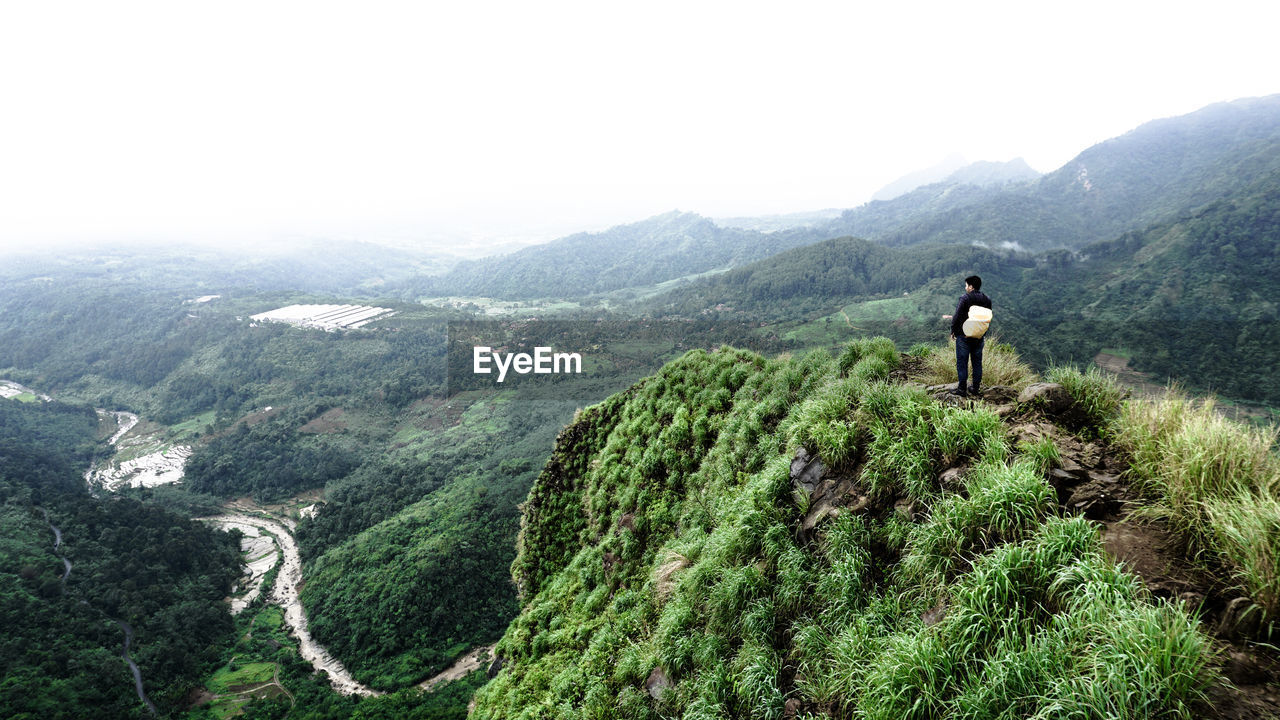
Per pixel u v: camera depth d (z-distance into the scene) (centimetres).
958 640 557
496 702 1530
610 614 1451
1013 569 571
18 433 14800
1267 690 414
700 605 1020
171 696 6000
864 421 966
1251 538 483
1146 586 514
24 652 6188
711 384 1967
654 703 964
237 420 16262
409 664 6316
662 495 1753
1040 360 10806
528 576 2320
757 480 1181
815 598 810
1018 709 473
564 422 13712
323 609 7488
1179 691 415
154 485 12638
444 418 15762
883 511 838
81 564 8112
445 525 8406
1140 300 15000
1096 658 450
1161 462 623
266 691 6216
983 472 714
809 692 697
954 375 1065
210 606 7694
